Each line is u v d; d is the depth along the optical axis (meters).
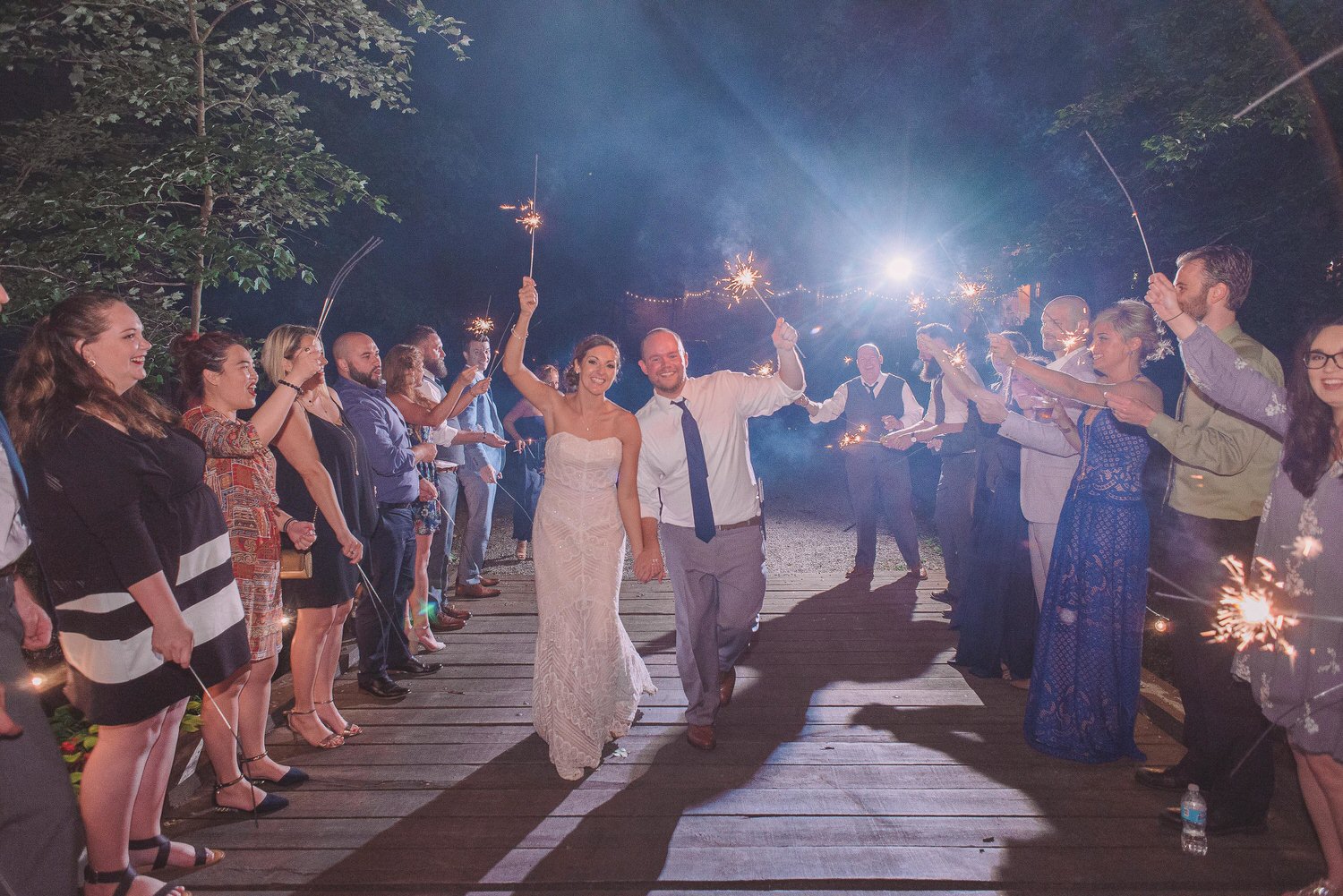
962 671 5.23
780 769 3.96
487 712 4.65
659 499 4.16
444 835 3.40
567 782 3.83
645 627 6.11
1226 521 3.25
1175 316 2.93
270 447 3.87
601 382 3.97
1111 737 3.93
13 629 2.29
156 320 5.97
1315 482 2.64
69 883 2.34
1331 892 2.80
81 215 5.52
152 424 2.78
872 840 3.35
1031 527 4.45
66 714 4.38
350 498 4.18
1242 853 3.22
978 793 3.71
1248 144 8.63
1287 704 2.73
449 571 8.30
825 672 5.23
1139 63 8.55
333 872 3.14
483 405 6.92
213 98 6.43
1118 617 3.88
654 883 3.08
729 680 4.68
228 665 3.06
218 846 3.31
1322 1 7.36
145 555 2.62
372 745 4.23
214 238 5.66
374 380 4.80
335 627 4.31
